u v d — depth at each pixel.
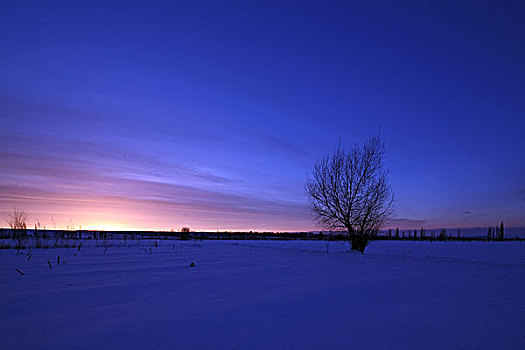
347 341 3.39
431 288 6.65
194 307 4.77
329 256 15.16
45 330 3.66
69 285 6.41
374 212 18.02
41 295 5.48
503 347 3.28
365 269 10.09
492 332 3.76
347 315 4.42
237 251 17.62
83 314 4.34
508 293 6.18
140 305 4.86
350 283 7.15
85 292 5.76
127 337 3.44
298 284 6.91
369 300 5.38
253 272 8.84
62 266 9.27
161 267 9.55
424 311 4.70
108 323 3.94
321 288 6.45
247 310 4.62
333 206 18.66
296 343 3.31
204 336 3.49
